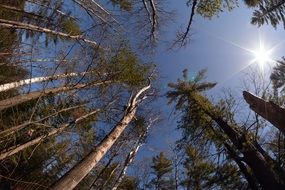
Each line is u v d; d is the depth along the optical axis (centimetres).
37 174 1348
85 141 1430
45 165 1384
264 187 1160
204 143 1496
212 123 1536
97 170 1556
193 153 1507
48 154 1368
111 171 1498
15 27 1202
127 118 1169
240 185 1429
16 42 1284
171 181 1941
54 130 1034
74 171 772
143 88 1523
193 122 1573
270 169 1186
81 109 1298
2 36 1273
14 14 1370
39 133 1032
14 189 962
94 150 893
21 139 977
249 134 1338
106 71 1370
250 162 1252
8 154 838
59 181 730
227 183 1436
